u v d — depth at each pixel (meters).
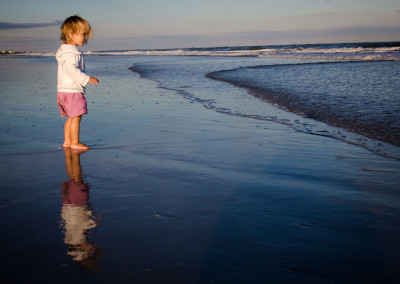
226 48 51.06
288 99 6.45
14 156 3.10
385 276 1.28
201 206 1.95
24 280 1.25
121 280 1.25
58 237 1.58
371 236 1.60
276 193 2.17
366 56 20.03
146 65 19.67
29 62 27.48
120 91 8.31
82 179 2.46
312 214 1.85
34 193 2.17
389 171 2.66
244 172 2.62
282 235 1.60
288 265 1.35
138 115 5.24
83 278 1.26
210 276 1.28
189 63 20.34
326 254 1.43
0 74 14.52
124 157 3.07
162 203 2.00
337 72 11.31
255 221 1.76
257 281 1.25
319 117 4.86
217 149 3.34
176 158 3.03
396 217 1.82
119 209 1.91
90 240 1.55
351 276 1.28
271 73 11.67
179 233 1.62
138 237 1.58
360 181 2.42
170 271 1.31
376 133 3.90
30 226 1.69
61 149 3.35
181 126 4.46
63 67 3.55
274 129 4.25
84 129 4.32
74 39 3.69
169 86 9.22
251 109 5.68
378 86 7.67
